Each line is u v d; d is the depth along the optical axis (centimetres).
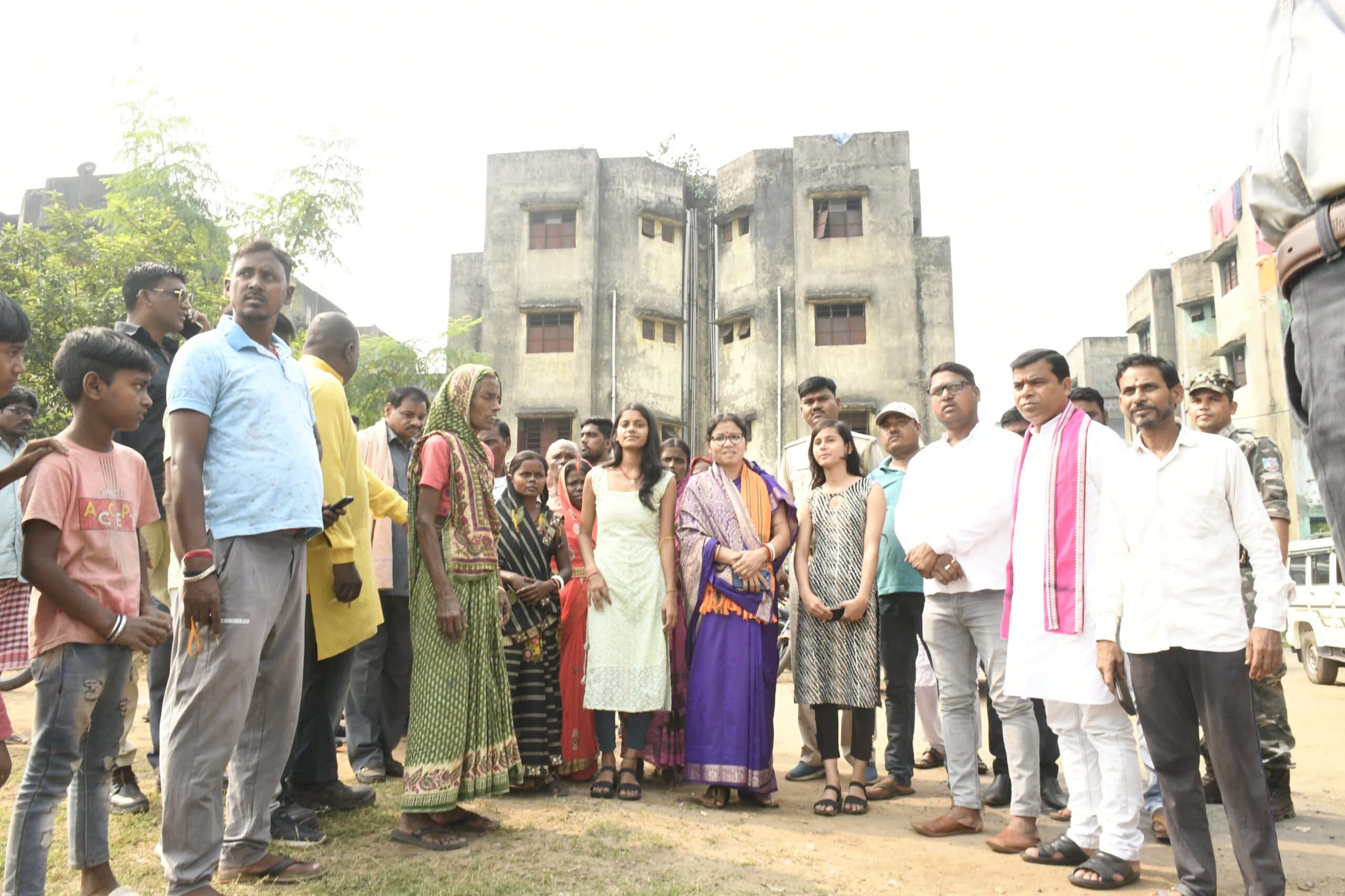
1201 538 318
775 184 2389
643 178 2425
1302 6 156
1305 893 338
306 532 309
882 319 2250
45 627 270
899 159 2302
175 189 1609
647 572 465
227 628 277
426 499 371
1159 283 2806
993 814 449
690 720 443
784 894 314
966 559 409
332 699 402
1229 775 307
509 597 459
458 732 358
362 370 1969
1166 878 348
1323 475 146
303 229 1656
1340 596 1078
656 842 367
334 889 298
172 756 270
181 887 266
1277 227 160
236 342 300
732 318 2386
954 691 420
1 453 498
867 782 501
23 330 242
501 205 2372
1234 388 468
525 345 2323
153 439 415
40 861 260
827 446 484
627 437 475
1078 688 354
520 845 357
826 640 450
